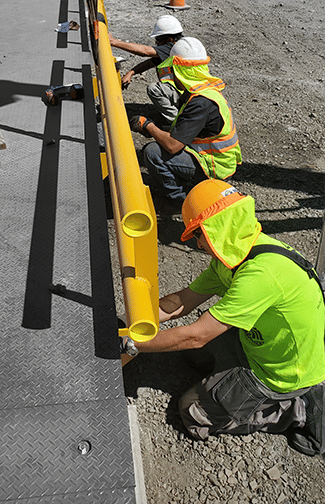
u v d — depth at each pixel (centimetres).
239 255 192
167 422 254
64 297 203
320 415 238
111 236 387
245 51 768
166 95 434
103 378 173
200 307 322
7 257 221
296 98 623
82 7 586
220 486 229
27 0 614
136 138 512
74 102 360
